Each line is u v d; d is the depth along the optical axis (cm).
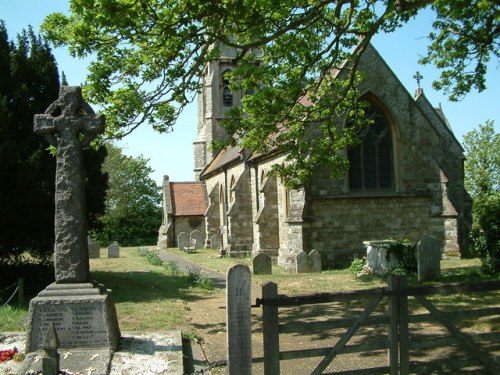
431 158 2197
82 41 955
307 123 1385
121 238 5312
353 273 1809
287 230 2316
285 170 1517
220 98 4400
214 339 900
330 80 1425
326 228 2075
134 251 3847
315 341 879
